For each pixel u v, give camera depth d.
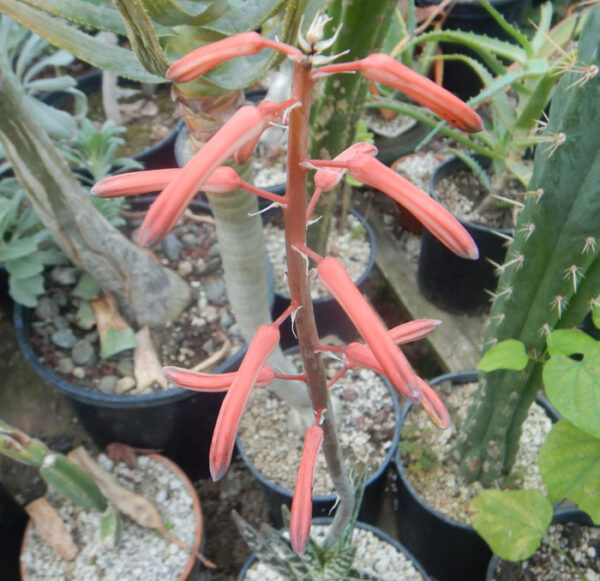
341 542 0.27
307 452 0.16
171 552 0.36
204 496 0.44
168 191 0.11
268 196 0.14
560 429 0.29
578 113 0.21
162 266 0.43
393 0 0.27
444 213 0.12
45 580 0.35
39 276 0.41
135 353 0.41
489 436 0.34
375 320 0.12
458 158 0.52
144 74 0.21
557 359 0.26
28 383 0.48
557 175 0.23
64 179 0.36
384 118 0.60
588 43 0.21
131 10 0.15
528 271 0.26
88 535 0.37
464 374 0.41
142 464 0.40
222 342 0.42
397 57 0.55
